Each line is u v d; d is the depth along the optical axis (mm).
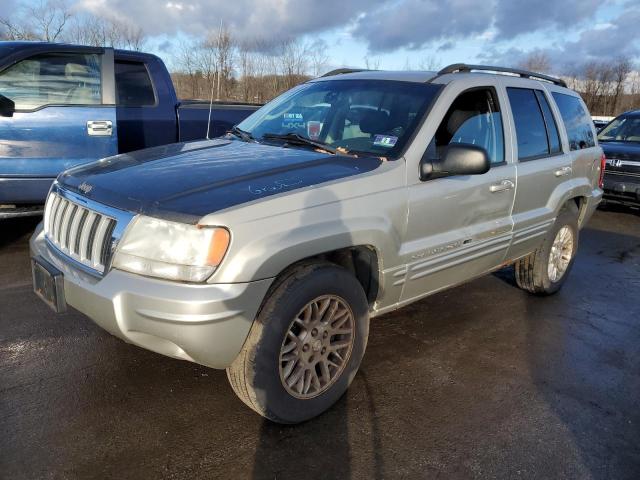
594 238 7801
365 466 2611
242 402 3055
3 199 5242
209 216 2408
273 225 2545
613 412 3221
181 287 2381
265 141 3727
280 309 2602
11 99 5238
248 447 2693
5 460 2494
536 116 4523
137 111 5863
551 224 4664
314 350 2852
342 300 2895
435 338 4043
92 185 2861
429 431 2908
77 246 2791
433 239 3422
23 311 4000
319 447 2727
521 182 4117
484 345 3986
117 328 2490
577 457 2779
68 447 2611
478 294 5043
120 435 2725
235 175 2828
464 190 3553
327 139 3650
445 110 3529
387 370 3518
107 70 5684
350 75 4238
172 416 2898
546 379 3553
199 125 6344
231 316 2430
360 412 3039
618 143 9484
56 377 3188
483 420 3039
